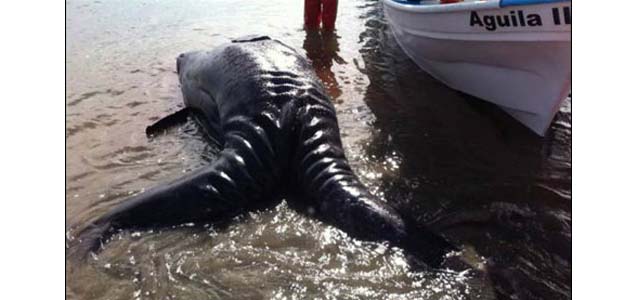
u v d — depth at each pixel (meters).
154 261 4.31
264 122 5.35
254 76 5.85
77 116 7.10
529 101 6.36
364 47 9.99
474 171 5.64
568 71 5.64
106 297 3.95
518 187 5.32
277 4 13.36
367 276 4.07
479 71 6.91
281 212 4.94
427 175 5.57
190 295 3.94
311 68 6.54
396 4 8.13
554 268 4.18
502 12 5.79
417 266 4.16
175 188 4.88
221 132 6.28
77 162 5.92
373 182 5.43
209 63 6.87
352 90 7.88
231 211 4.91
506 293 3.91
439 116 6.97
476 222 4.77
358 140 6.32
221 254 4.36
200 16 12.27
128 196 5.28
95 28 11.25
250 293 3.94
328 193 4.88
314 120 5.45
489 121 6.82
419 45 7.88
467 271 4.11
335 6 10.81
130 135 6.61
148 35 10.79
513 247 4.43
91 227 4.71
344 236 4.55
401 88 7.93
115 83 8.30
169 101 7.70
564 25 5.25
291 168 5.34
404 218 4.56
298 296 3.90
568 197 5.13
